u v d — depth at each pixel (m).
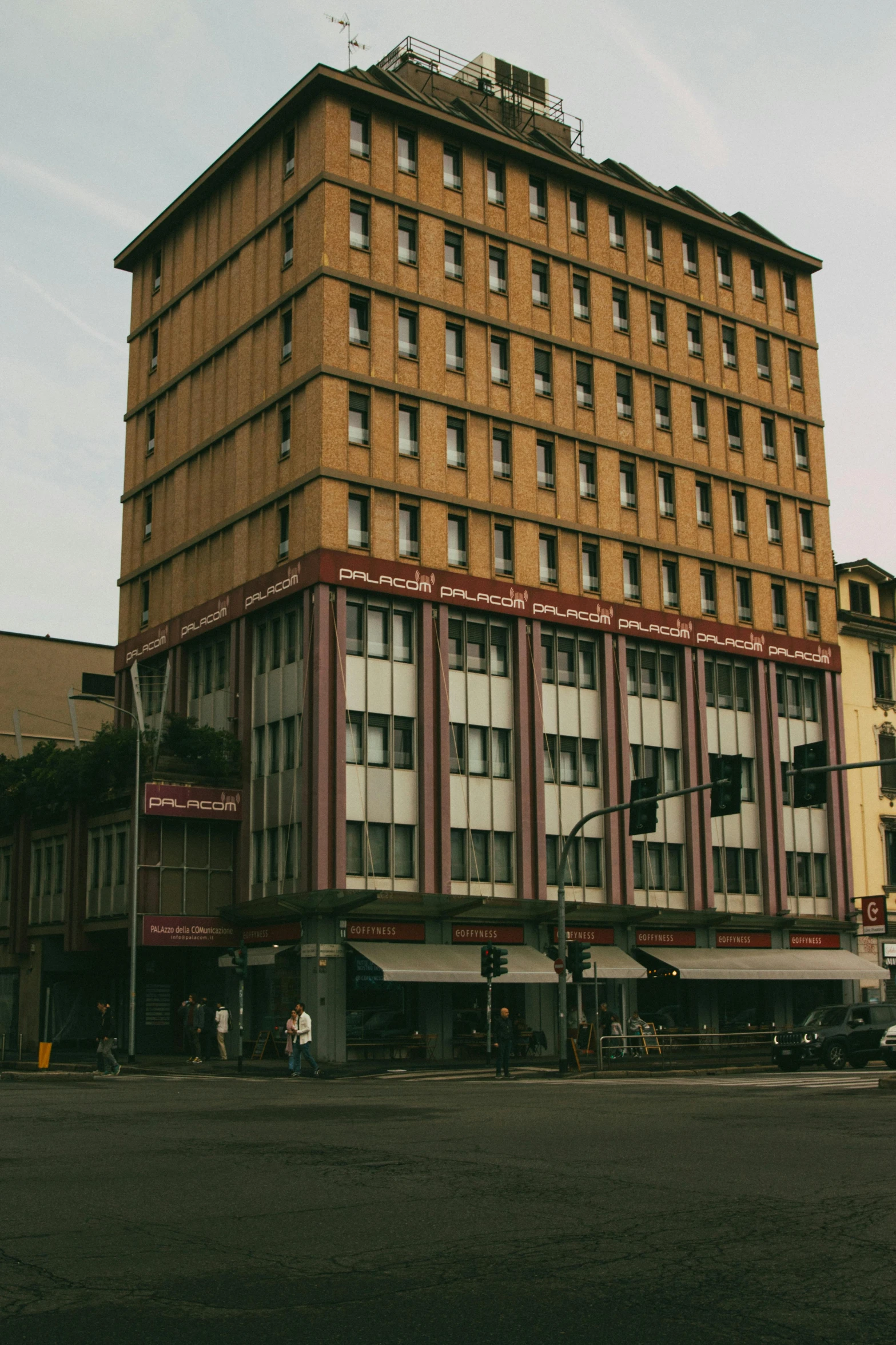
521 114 58.09
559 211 52.31
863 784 57.62
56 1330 6.47
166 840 44.66
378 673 44.28
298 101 47.66
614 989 47.88
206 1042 45.62
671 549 52.78
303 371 46.00
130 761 45.38
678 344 55.03
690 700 52.00
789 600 56.62
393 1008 42.41
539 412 49.97
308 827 42.31
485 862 45.56
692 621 52.69
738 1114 18.72
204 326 53.06
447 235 48.94
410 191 48.22
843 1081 28.66
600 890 48.50
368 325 46.25
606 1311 6.84
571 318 51.72
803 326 60.19
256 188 50.44
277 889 43.75
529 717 47.31
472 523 47.25
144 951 48.19
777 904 52.97
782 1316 6.73
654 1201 10.31
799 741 55.94
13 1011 52.44
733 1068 36.44
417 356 47.19
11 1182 11.55
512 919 45.53
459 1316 6.73
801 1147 14.08
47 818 50.97
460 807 45.22
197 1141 15.23
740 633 54.22
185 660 51.38
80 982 51.06
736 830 52.81
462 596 46.22
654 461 53.12
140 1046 47.34
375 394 45.88
